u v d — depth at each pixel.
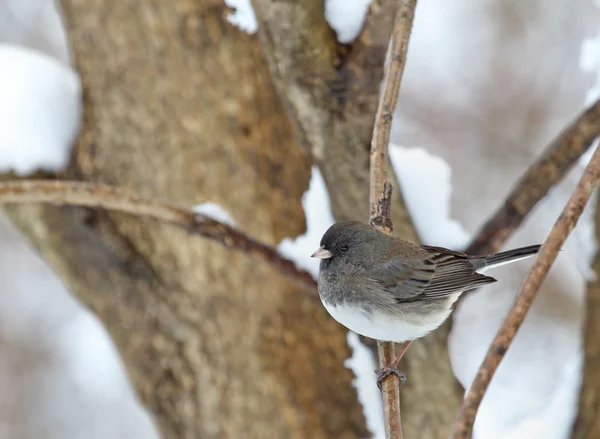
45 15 17.55
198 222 8.48
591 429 8.84
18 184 8.30
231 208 9.38
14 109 9.53
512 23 16.67
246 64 9.30
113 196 8.40
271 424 9.30
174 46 9.27
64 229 9.49
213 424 9.55
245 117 9.34
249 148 9.36
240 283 9.27
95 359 17.03
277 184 9.36
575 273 16.27
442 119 16.59
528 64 16.67
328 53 7.96
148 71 9.36
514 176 16.42
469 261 8.20
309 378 9.28
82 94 9.77
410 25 7.50
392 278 7.63
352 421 9.21
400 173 9.38
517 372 15.60
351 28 7.97
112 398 16.89
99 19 9.36
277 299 9.27
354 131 8.29
